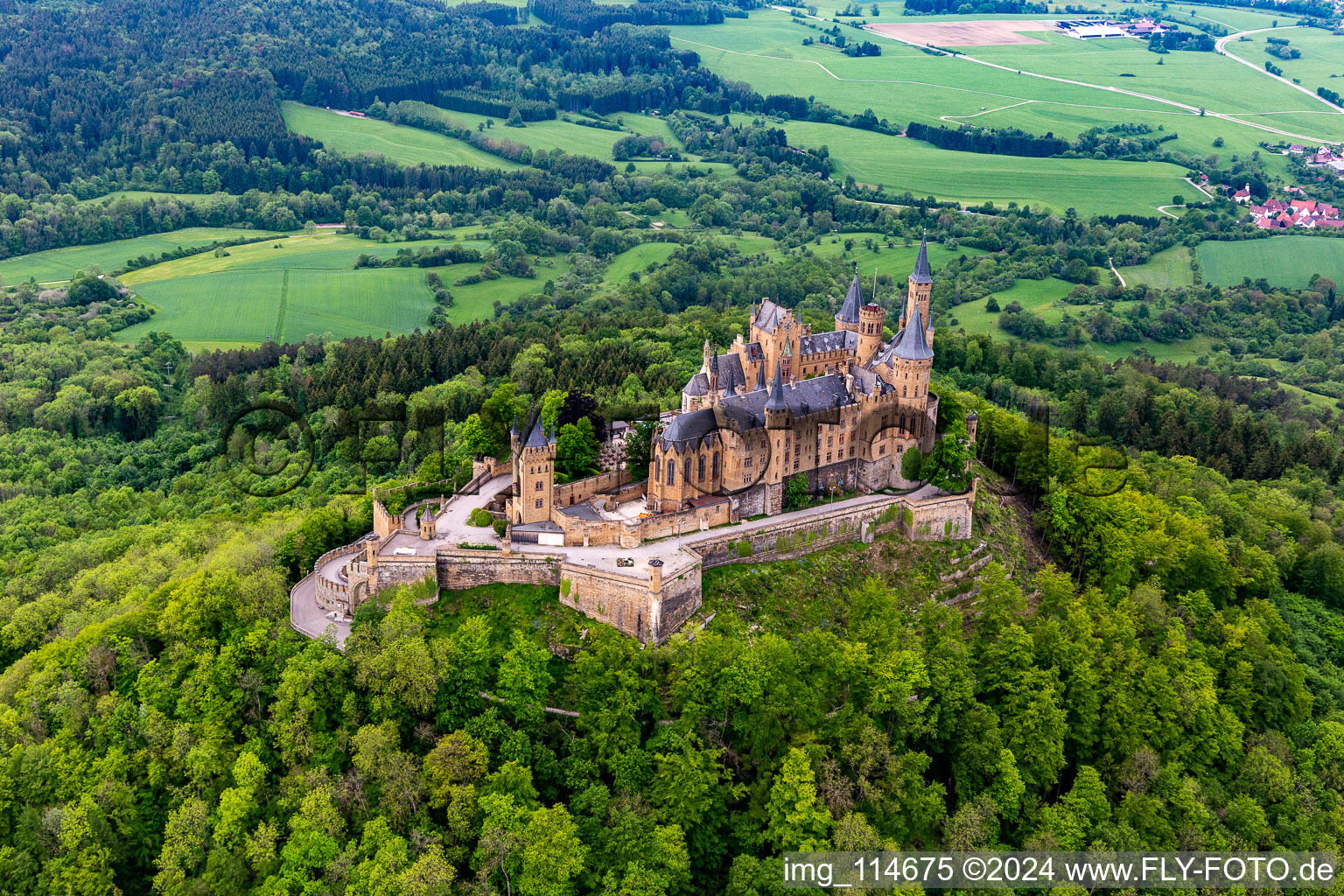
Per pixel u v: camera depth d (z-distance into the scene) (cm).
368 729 13888
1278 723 17938
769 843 14000
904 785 14362
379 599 16375
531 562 16612
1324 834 15812
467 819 13425
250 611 15962
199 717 14738
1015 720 15562
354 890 12644
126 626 16188
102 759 14375
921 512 19125
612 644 15162
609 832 13400
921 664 15350
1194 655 18100
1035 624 17450
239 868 13225
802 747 14250
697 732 14612
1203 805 15588
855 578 18325
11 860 13138
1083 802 14950
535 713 14500
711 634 15650
